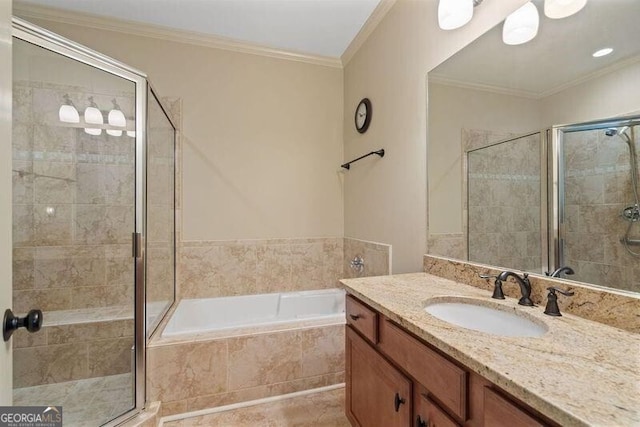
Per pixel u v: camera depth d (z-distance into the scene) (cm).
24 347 182
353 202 267
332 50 269
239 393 180
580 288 95
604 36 92
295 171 276
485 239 134
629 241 85
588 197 96
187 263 246
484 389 69
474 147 140
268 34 243
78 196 197
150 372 166
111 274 194
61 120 192
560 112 104
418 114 175
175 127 242
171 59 242
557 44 105
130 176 189
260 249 265
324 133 284
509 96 122
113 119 190
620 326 85
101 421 153
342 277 288
